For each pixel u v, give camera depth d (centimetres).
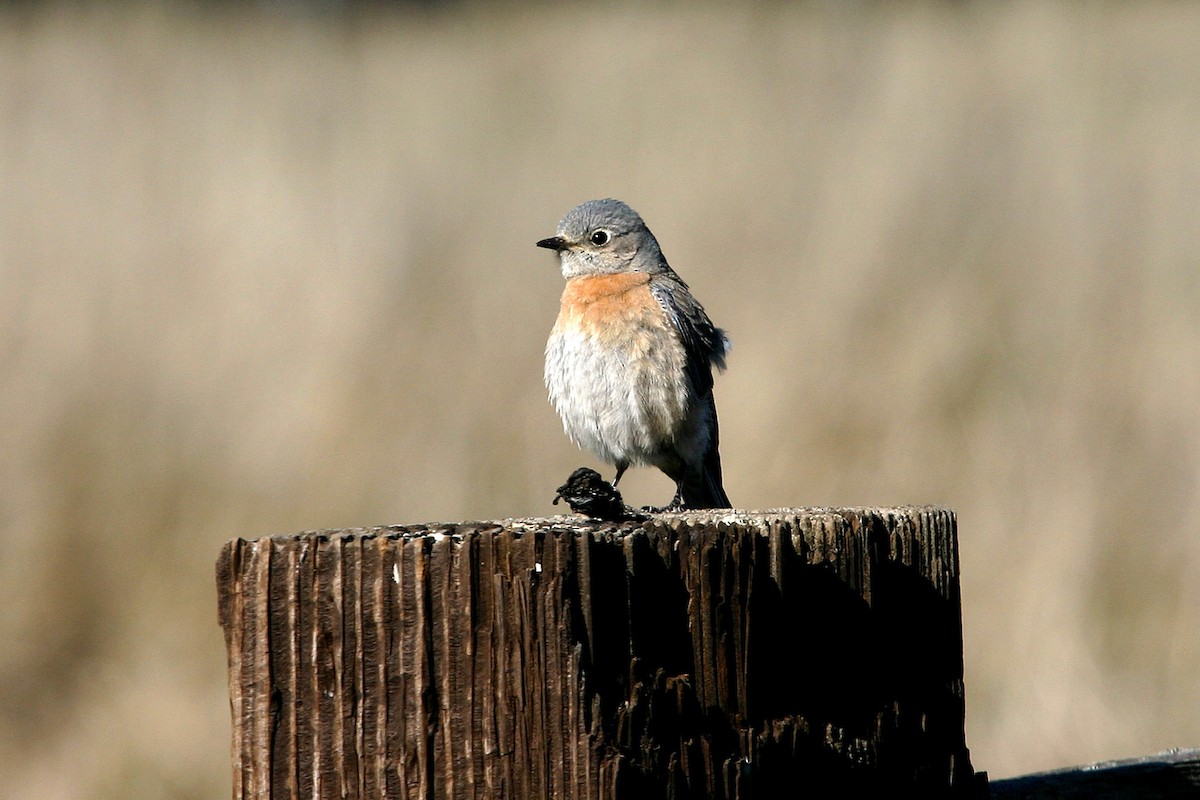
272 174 1720
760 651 480
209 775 1138
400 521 1369
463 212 1720
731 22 2330
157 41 2231
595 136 1922
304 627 455
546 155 1872
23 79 1972
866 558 511
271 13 2695
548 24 2509
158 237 1595
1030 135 1812
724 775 464
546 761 444
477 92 2156
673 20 2400
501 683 447
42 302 1481
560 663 447
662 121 1942
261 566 458
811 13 2355
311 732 453
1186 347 1441
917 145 1794
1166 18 2148
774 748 475
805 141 1828
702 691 470
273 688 455
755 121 1895
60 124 1833
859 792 498
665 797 455
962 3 2345
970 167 1753
